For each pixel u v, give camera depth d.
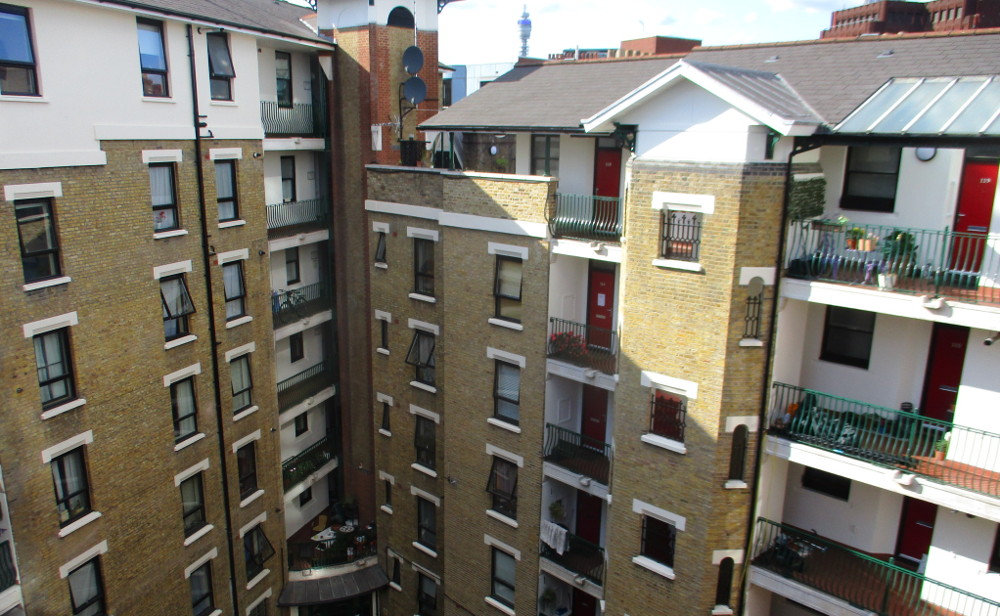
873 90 14.96
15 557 15.82
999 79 13.57
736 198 14.45
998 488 13.33
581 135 19.08
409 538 25.64
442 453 23.75
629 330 16.70
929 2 22.98
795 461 15.48
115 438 18.06
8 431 15.48
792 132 13.49
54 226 16.16
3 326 15.18
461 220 20.50
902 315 13.63
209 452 21.17
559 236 18.59
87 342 17.09
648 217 15.85
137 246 18.12
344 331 27.66
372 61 24.52
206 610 21.77
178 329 19.97
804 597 15.64
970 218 14.39
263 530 23.89
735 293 14.91
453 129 20.30
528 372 20.03
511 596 22.50
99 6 16.31
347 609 26.86
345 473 29.17
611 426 20.36
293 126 25.34
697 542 16.38
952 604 14.88
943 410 15.31
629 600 18.02
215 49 20.20
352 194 25.89
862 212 15.59
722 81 14.09
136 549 18.95
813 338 16.70
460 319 21.45
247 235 21.94
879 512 16.25
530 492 20.78
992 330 13.45
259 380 23.12
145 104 17.98
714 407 15.55
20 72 15.16
